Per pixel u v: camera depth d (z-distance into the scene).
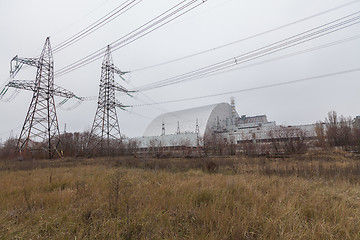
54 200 6.15
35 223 4.66
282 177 9.31
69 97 35.75
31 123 29.53
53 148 33.22
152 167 15.49
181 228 4.20
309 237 3.58
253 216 4.34
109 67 36.47
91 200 5.78
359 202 5.63
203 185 7.41
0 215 4.94
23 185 8.87
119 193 6.23
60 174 12.31
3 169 16.95
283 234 3.63
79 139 43.06
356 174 9.62
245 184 7.43
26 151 29.02
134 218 4.40
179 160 19.72
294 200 5.39
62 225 4.41
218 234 3.70
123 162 19.81
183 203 5.38
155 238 3.71
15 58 28.78
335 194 6.42
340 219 4.27
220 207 5.00
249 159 18.02
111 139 35.28
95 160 24.09
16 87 29.14
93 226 4.23
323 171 10.13
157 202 5.55
